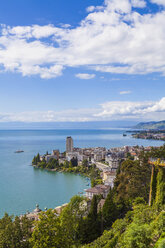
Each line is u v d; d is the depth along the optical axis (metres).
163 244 36.19
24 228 50.88
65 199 151.88
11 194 162.50
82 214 76.06
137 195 77.81
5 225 50.66
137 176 77.94
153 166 67.38
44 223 45.44
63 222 62.72
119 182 95.62
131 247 39.88
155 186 65.75
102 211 82.38
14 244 47.69
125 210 88.06
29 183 197.25
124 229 61.09
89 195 133.50
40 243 43.50
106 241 56.34
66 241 48.06
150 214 57.34
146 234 40.31
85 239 70.44
